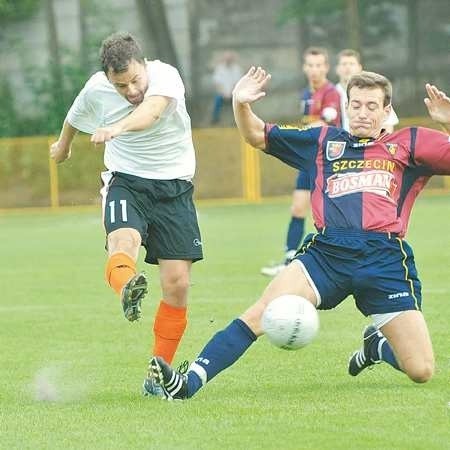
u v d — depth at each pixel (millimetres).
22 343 30750
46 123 103000
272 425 20312
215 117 105500
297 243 45594
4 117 102750
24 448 19141
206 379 22156
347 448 18656
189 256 24516
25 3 105250
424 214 71438
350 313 34750
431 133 22516
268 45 107500
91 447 19109
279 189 89375
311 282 22109
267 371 25938
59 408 22359
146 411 21766
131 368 26844
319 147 22797
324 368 26188
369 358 24109
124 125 22125
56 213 87500
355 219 22203
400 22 105688
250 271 45969
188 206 24719
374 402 22188
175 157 24594
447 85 105500
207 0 107875
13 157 90000
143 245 24672
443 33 105438
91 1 107062
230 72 105375
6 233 70250
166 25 106938
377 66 106000
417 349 21922
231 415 21203
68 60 105875
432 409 21406
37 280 45375
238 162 89562
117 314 35875
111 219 23859
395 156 22406
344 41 106500
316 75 47344
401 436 19328
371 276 21984
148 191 24328
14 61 105375
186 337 31156
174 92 23281
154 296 40469
